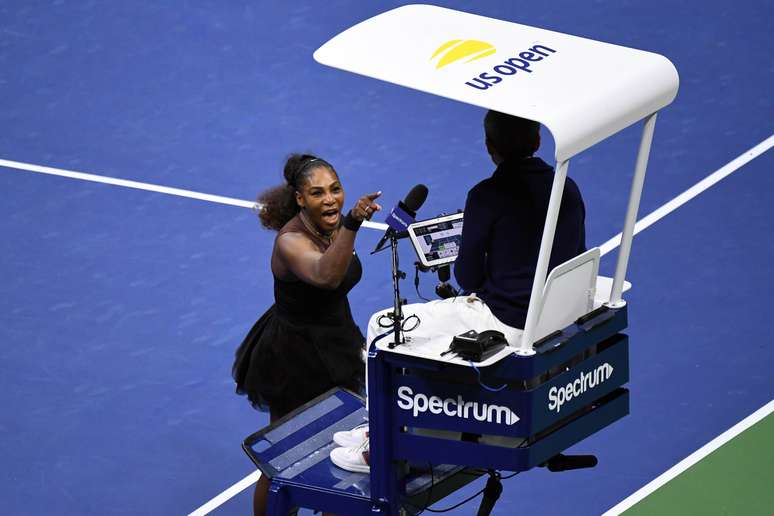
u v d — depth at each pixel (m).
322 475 23.55
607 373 22.55
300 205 26.83
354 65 21.66
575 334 21.59
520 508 29.78
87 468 31.09
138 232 40.59
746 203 41.19
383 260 38.25
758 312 36.41
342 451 23.84
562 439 21.94
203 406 33.22
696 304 36.78
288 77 48.75
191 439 32.12
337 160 43.53
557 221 22.23
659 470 30.72
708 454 31.14
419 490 23.23
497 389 20.97
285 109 46.84
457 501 30.12
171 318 36.59
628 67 21.38
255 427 32.50
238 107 47.12
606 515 29.39
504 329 22.17
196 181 43.12
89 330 36.19
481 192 22.19
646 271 38.09
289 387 27.17
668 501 29.67
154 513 29.69
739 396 33.12
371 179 42.34
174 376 34.31
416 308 22.69
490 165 43.03
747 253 38.88
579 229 22.69
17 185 43.22
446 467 23.88
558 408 21.56
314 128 45.56
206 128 46.00
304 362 26.95
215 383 34.03
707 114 45.81
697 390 33.41
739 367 34.25
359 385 27.56
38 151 45.16
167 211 41.56
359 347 27.45
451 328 22.31
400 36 22.31
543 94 20.41
